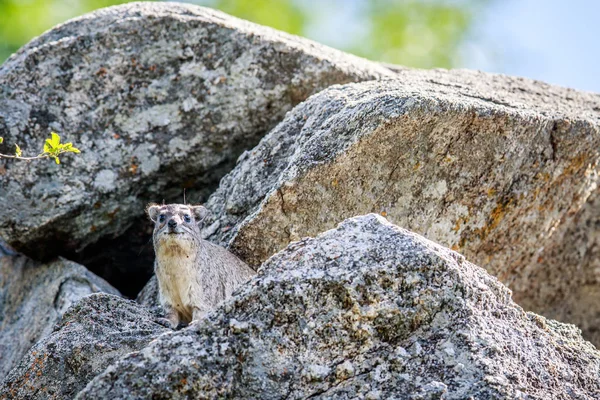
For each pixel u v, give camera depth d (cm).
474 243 1444
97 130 1578
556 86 1742
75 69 1586
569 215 1584
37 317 1547
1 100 1557
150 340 1127
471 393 953
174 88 1602
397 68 1795
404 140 1341
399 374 975
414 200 1383
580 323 1730
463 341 992
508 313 1059
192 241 1335
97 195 1566
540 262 1648
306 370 973
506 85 1672
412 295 1005
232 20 1667
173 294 1355
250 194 1473
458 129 1350
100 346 1117
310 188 1362
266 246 1413
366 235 1047
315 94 1535
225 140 1611
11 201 1539
